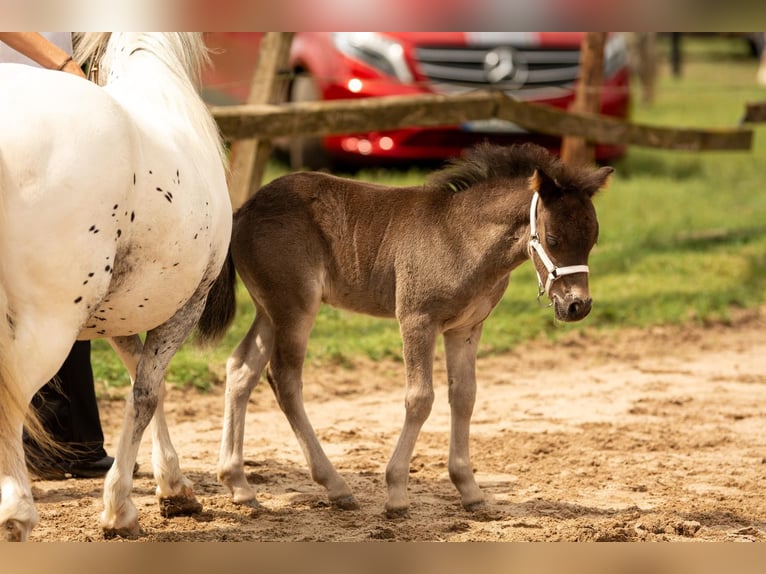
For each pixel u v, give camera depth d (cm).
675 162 2833
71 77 674
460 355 910
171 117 791
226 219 814
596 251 1941
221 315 927
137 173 694
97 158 654
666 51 5019
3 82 651
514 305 1675
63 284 648
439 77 2195
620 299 1717
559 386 1387
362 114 1591
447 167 925
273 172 2262
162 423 854
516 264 866
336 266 925
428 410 869
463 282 862
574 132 1873
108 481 779
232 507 896
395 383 1385
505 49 2234
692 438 1156
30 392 648
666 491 974
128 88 791
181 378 1300
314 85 2178
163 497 855
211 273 814
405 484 876
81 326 671
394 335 1533
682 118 3066
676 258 1925
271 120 1500
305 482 990
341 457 1073
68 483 975
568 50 2295
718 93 3641
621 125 1923
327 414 1241
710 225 2144
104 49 866
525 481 1002
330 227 925
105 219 662
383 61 2155
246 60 2130
